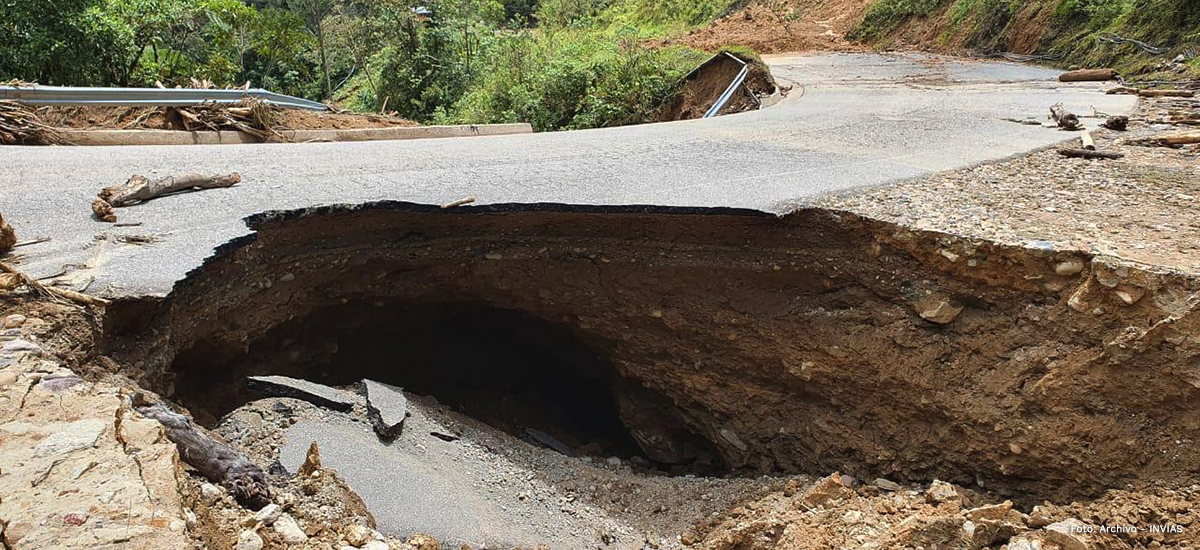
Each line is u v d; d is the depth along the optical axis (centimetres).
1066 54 1877
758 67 1602
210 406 543
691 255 605
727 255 599
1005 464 498
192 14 1848
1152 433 433
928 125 995
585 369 766
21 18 1174
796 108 1242
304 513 352
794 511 499
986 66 1942
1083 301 460
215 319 499
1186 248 469
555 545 474
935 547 418
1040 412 479
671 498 580
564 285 643
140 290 425
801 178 674
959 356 521
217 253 481
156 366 438
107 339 411
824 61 2214
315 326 623
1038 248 478
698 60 1925
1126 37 1689
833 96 1415
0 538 227
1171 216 552
